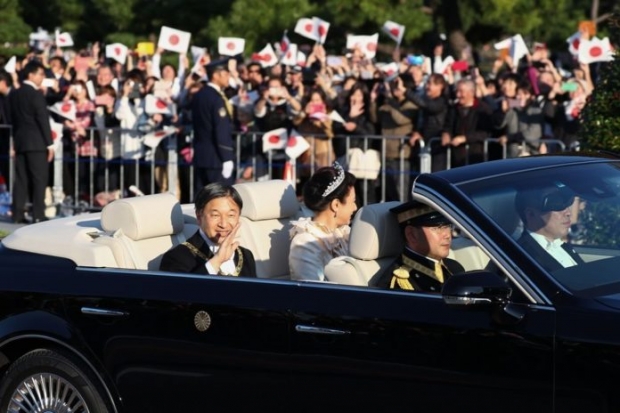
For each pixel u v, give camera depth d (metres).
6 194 23.69
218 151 20.17
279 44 28.66
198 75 23.16
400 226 8.95
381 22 35.28
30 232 9.89
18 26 40.56
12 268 9.55
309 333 8.10
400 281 8.61
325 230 10.07
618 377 6.97
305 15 36.31
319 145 20.61
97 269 9.20
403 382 7.75
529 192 8.03
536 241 7.74
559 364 7.18
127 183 22.70
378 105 20.23
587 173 8.44
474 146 19.17
